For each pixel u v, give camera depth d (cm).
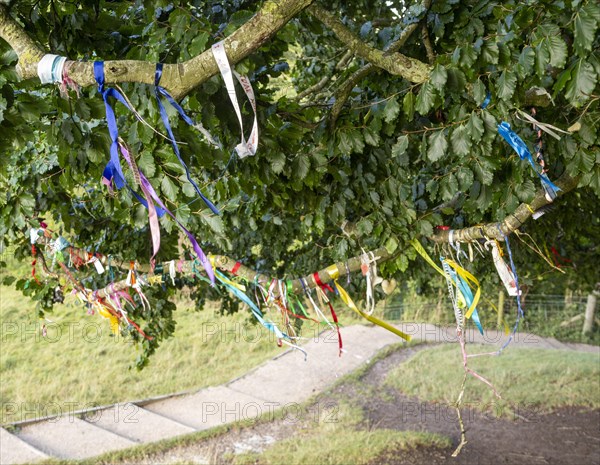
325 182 286
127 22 233
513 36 188
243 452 696
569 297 1202
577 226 420
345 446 688
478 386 863
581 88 172
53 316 1105
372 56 213
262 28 157
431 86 203
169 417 807
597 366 927
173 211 231
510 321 1167
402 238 279
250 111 218
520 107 229
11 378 898
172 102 165
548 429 741
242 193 340
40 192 345
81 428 756
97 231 405
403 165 268
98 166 222
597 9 161
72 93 183
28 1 195
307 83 499
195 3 226
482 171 229
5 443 704
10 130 172
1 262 398
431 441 701
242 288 280
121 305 340
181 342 1053
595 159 210
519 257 403
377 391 875
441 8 213
